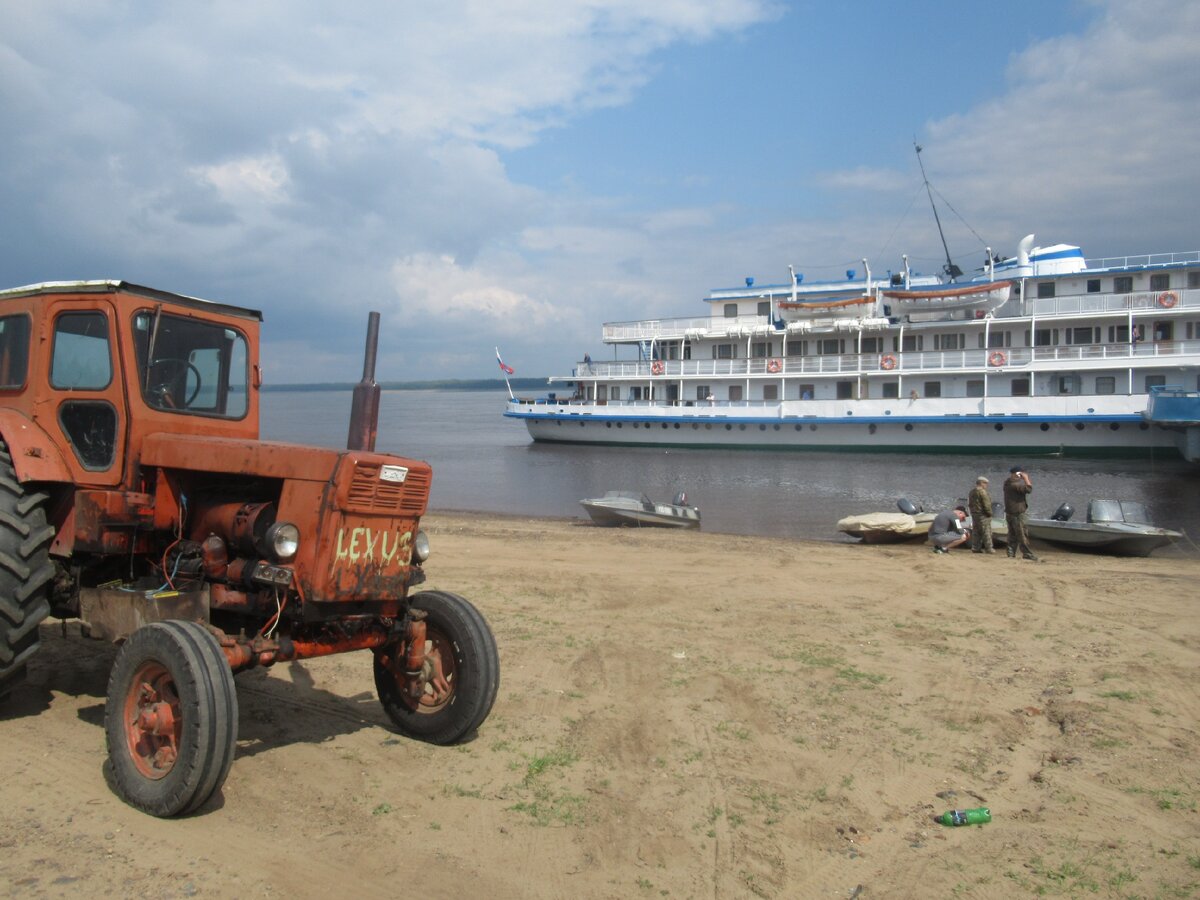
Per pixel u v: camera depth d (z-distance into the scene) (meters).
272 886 3.88
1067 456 38.97
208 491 5.46
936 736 6.00
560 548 14.84
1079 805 4.95
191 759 4.29
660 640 8.42
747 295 45.91
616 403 47.00
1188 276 38.47
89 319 5.57
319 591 4.71
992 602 10.57
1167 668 7.64
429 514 24.30
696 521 20.56
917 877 4.17
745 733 5.99
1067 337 39.75
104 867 3.95
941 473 34.62
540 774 5.23
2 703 5.62
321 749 5.51
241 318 6.16
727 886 4.06
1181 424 34.69
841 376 41.94
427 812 4.68
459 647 5.52
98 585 5.62
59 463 5.47
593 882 4.05
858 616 9.68
